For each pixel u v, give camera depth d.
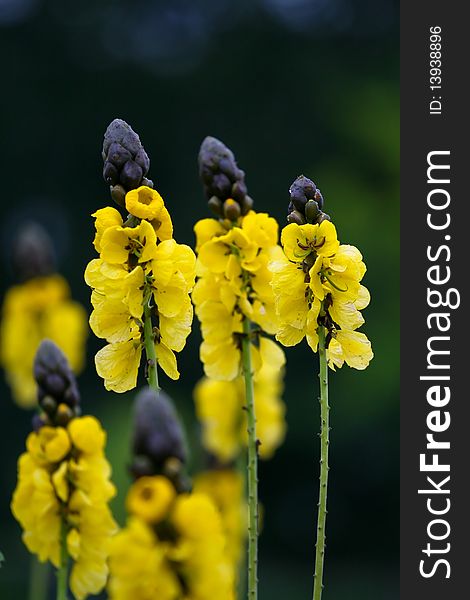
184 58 31.17
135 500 3.24
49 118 30.41
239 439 8.02
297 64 30.25
